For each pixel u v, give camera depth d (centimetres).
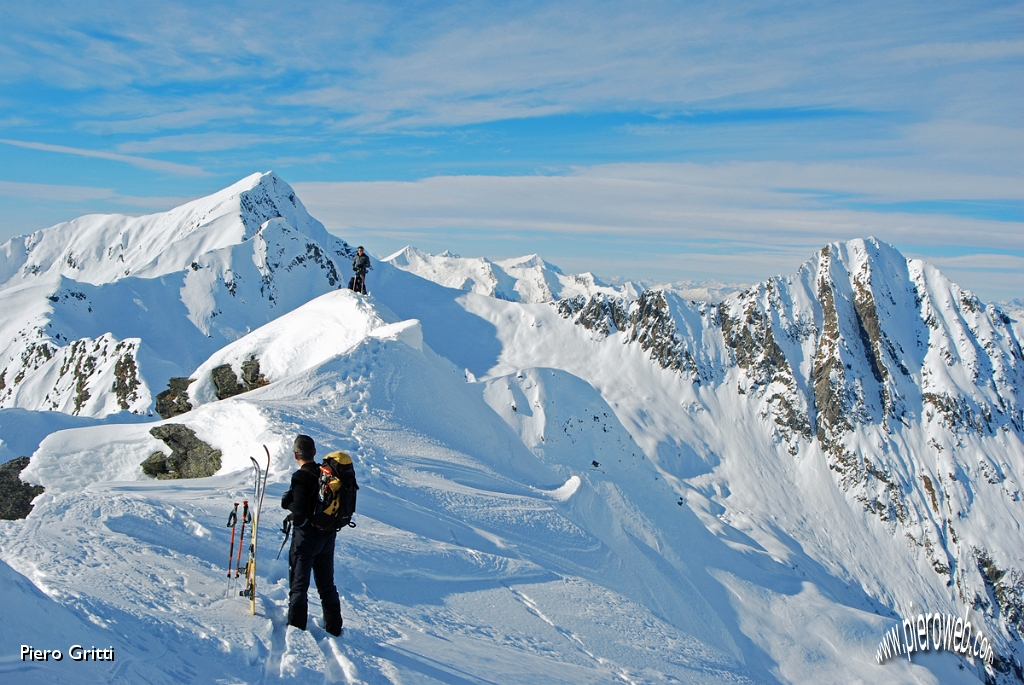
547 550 2053
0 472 2255
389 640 778
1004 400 19262
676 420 18462
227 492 1374
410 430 2525
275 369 3506
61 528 876
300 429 2108
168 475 2161
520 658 908
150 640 578
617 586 2162
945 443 18212
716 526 12050
